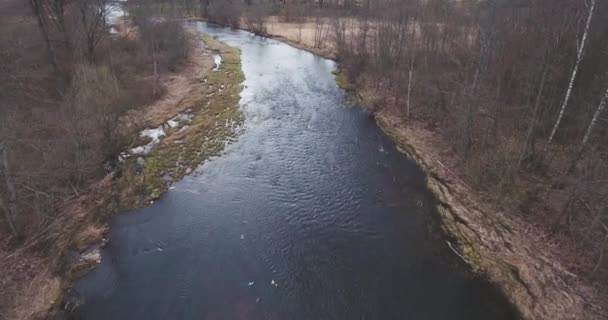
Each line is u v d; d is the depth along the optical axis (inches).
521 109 1042.1
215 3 3245.6
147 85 1513.3
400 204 909.8
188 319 611.5
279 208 885.8
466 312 631.8
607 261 621.9
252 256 741.9
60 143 898.1
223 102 1491.1
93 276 687.7
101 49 1620.3
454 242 785.6
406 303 649.6
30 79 1132.5
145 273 697.0
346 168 1061.8
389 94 1489.9
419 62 1409.9
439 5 1553.9
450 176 968.9
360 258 746.2
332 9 2938.0
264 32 2679.6
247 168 1048.8
